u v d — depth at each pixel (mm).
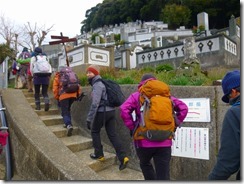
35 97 5973
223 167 1920
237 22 17625
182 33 37781
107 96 3998
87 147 4676
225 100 2336
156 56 13047
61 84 5059
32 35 25750
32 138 3846
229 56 11102
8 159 4191
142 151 2932
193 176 3621
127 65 16953
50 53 24703
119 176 3908
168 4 48219
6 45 23062
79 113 5504
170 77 6414
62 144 3775
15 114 4812
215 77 6473
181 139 3762
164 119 2738
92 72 4059
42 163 3371
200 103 3693
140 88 3010
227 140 1926
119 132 4566
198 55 11281
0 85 10180
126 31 45594
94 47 10539
